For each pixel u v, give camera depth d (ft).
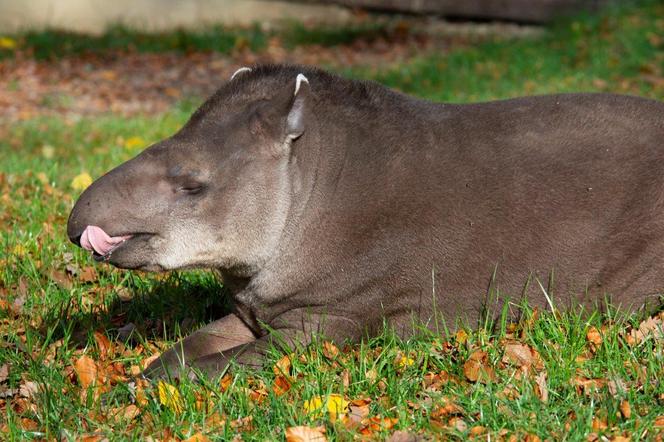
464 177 24.38
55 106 70.03
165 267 23.65
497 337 24.40
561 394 21.88
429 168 24.40
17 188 39.65
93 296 29.86
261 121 23.68
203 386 22.98
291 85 23.59
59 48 84.69
